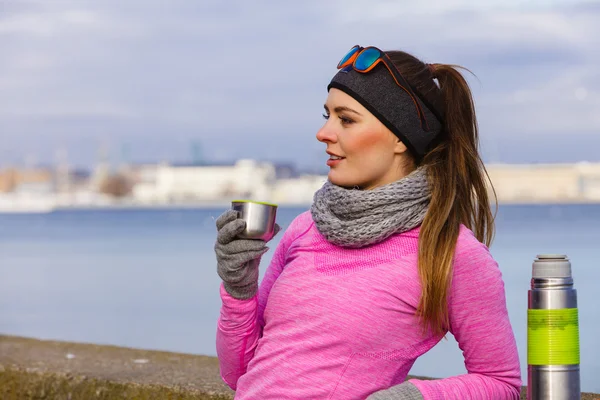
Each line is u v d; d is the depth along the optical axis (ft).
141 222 248.52
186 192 460.96
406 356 6.41
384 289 6.32
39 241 138.72
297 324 6.53
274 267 7.26
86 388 10.85
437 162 6.70
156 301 46.57
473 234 6.59
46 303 47.14
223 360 7.03
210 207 455.22
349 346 6.32
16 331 36.76
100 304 45.96
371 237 6.39
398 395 6.09
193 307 43.45
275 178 430.61
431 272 6.22
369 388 6.34
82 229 200.85
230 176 449.89
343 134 6.65
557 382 5.78
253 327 6.86
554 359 5.78
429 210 6.40
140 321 39.04
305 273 6.64
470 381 6.27
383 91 6.56
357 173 6.66
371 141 6.59
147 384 10.35
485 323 6.30
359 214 6.45
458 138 6.77
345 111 6.63
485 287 6.30
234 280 6.56
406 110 6.59
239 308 6.72
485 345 6.30
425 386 6.16
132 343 32.78
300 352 6.44
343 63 6.80
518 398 6.42
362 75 6.59
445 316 6.35
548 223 168.14
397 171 6.77
